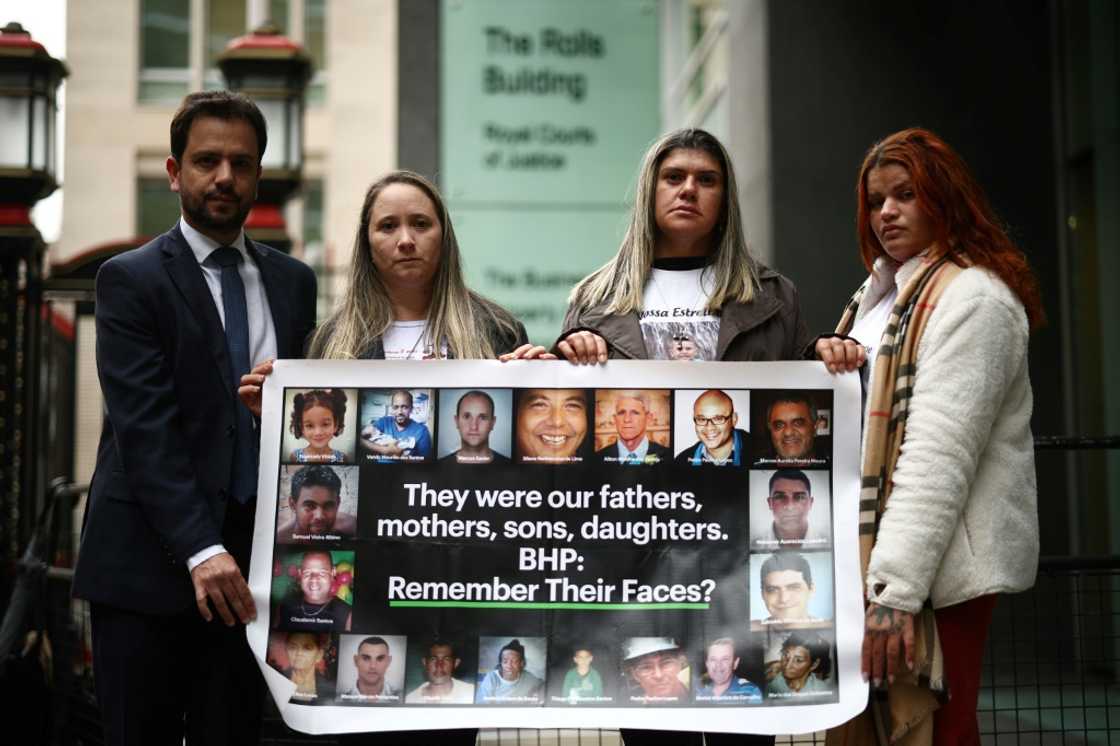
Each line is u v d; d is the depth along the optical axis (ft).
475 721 10.82
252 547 11.09
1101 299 22.88
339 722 10.85
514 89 27.30
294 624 10.99
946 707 10.41
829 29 23.48
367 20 79.00
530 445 11.14
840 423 10.99
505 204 27.22
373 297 11.88
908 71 23.53
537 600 10.97
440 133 27.12
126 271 11.12
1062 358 23.17
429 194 11.80
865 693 10.59
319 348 11.81
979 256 10.72
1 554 18.45
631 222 11.96
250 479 11.31
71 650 16.16
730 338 11.46
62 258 75.92
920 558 9.95
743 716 10.69
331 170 78.23
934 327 10.41
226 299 11.52
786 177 23.29
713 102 28.43
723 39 27.53
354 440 11.20
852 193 23.35
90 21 78.07
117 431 10.84
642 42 27.68
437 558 11.05
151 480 10.70
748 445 11.03
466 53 27.22
